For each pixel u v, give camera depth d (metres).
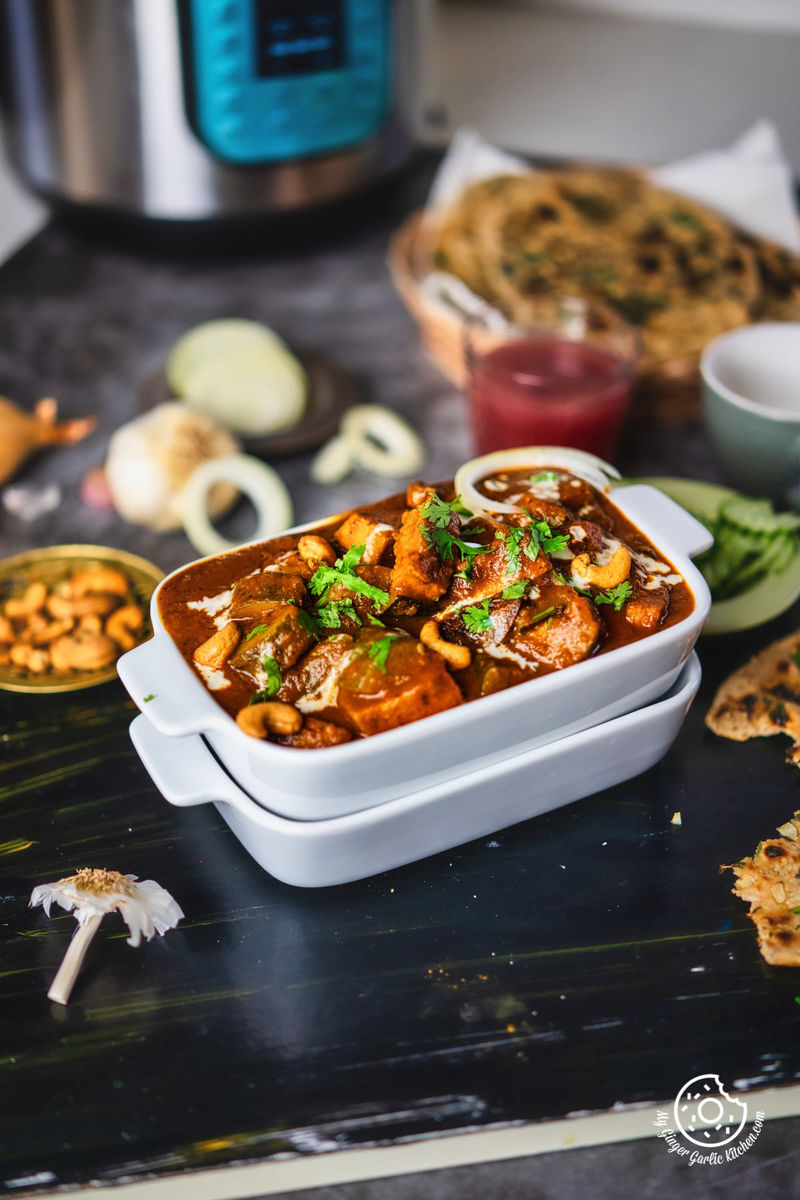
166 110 1.08
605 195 1.13
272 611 0.80
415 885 0.84
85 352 1.11
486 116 1.42
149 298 1.16
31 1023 0.80
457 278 1.07
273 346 1.06
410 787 0.80
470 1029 0.80
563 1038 0.79
